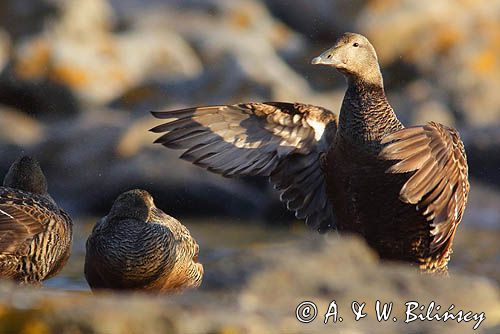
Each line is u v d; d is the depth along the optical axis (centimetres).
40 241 1101
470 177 2219
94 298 749
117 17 3156
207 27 3119
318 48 3047
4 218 1080
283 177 1241
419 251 1166
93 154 2255
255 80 2570
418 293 863
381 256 1193
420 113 2541
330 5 3147
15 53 2727
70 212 2164
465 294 877
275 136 1221
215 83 2605
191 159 1207
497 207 2066
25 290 796
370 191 1161
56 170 2262
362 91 1183
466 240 1805
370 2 3042
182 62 2888
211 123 1209
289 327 739
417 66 2844
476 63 2798
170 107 2566
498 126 2359
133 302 732
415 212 1134
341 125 1183
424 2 2938
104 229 1141
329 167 1192
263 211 2106
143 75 2806
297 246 898
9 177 1236
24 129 2419
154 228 1138
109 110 2600
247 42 2997
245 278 832
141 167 2177
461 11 2966
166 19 3158
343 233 1211
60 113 2670
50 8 2869
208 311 733
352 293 832
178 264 1164
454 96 2695
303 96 2544
